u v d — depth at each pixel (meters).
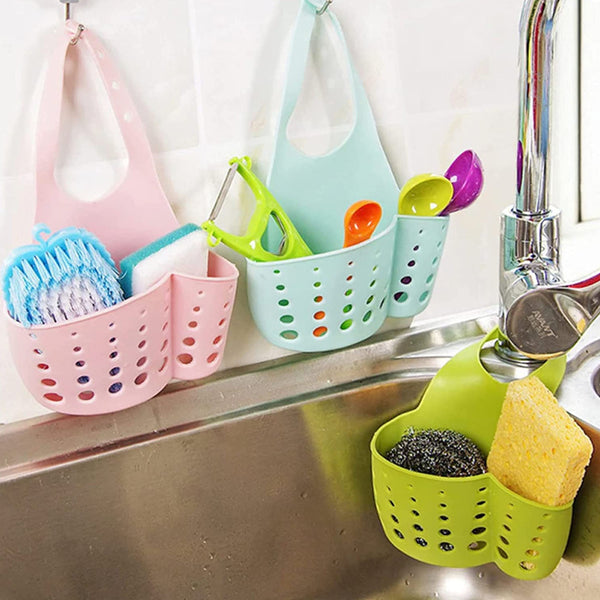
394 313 0.81
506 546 0.69
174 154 0.72
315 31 0.74
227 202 0.75
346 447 0.80
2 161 0.67
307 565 0.82
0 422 0.74
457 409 0.75
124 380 0.68
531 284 0.65
